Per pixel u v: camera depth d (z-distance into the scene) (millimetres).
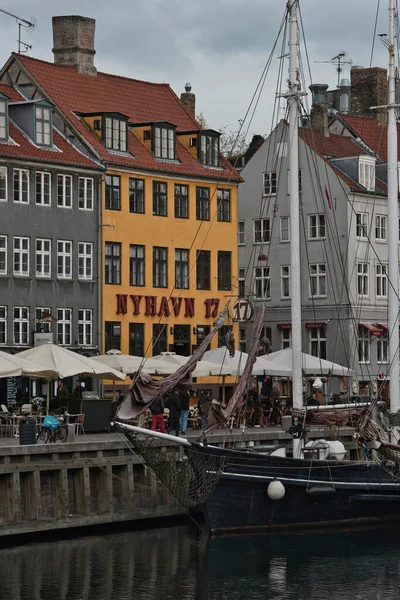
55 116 88500
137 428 51281
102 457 56562
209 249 95188
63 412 66188
